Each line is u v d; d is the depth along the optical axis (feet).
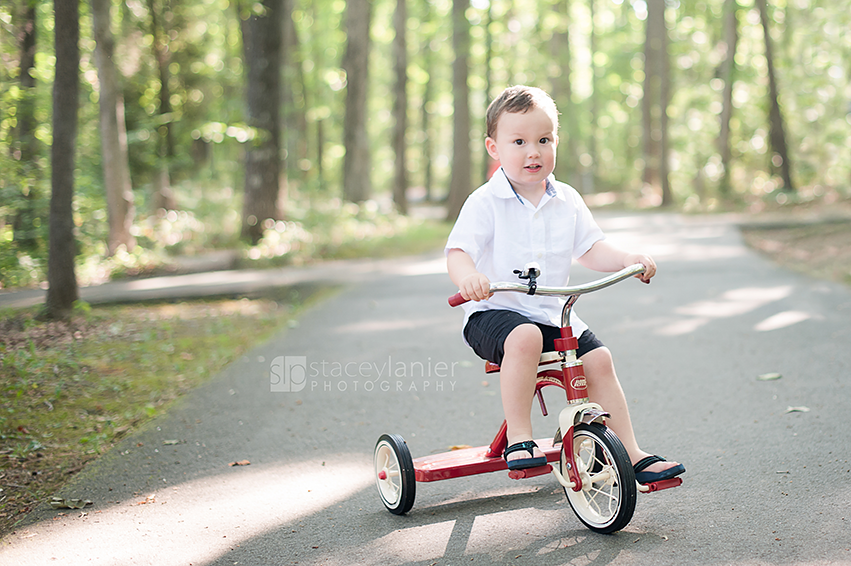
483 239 11.02
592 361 10.84
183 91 68.54
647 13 111.75
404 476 11.35
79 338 24.59
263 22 51.57
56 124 26.58
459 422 16.49
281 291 37.27
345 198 75.72
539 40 97.25
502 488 12.74
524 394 10.35
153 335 25.80
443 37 107.24
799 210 75.20
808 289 31.19
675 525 10.59
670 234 60.80
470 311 11.38
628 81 136.67
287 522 11.50
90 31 52.29
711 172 91.35
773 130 84.38
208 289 37.88
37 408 17.39
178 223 58.75
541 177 10.81
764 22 83.92
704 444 14.15
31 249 41.27
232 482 13.32
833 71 89.15
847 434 14.02
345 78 75.77
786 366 19.48
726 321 25.82
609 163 161.27
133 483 13.33
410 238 64.03
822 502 11.05
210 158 86.99
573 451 10.57
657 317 27.35
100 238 48.62
